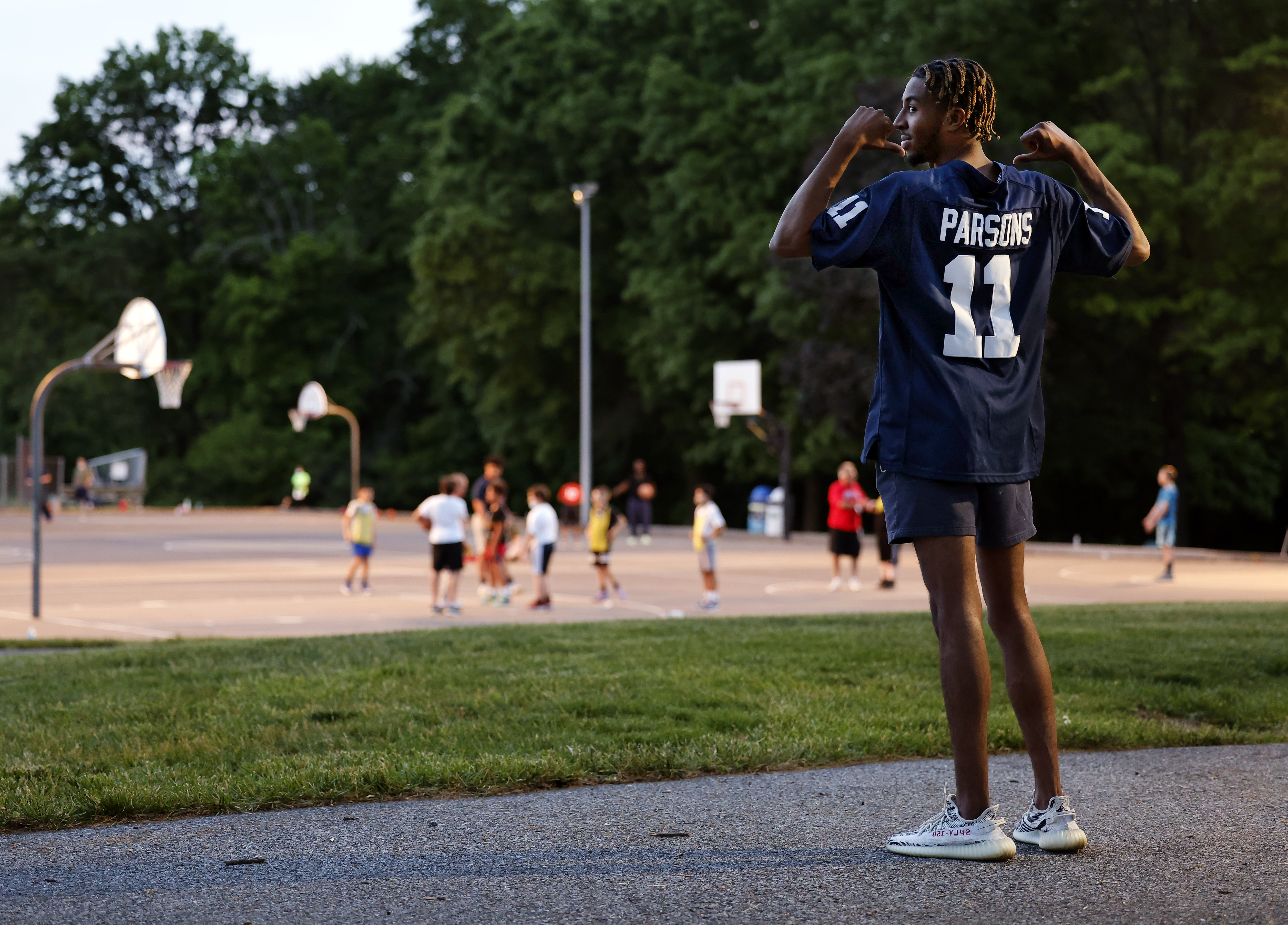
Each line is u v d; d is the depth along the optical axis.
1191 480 43.97
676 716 6.53
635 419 50.12
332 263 64.69
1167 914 3.12
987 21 35.03
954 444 3.59
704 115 40.97
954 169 3.65
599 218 46.69
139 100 68.56
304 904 3.34
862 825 4.16
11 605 17.53
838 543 20.47
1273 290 34.28
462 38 62.22
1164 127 36.94
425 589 20.50
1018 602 3.80
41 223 67.94
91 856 3.88
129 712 6.89
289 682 7.82
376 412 70.12
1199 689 7.26
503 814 4.40
